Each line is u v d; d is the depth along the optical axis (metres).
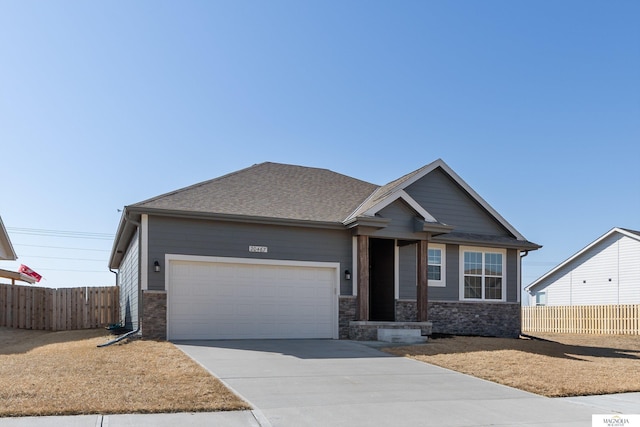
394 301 19.34
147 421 6.97
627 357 15.07
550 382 10.68
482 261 21.25
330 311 17.52
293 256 17.14
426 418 7.74
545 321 29.02
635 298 31.75
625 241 32.69
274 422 7.23
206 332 15.91
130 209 15.23
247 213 16.67
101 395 8.00
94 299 23.38
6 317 21.94
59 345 15.01
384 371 11.31
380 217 17.31
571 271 36.19
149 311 15.20
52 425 6.62
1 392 7.95
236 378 9.94
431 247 20.41
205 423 7.03
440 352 14.13
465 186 21.17
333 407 8.13
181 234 15.84
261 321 16.61
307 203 18.81
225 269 16.34
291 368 11.21
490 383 10.55
